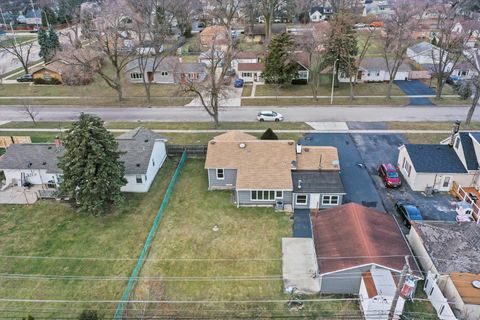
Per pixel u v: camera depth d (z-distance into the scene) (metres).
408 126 44.38
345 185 33.31
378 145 40.00
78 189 28.64
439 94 52.88
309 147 33.62
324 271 22.05
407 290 18.45
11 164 33.75
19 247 26.84
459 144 32.47
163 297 22.70
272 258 25.48
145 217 29.89
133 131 37.75
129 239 27.50
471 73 60.06
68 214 30.38
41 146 35.12
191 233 27.98
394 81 61.72
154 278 24.03
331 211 26.78
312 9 107.50
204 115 49.41
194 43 82.75
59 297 22.81
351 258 22.20
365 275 21.66
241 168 31.69
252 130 44.16
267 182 30.41
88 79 62.38
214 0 93.12
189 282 23.73
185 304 22.25
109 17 55.41
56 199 32.28
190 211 30.48
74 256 25.95
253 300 22.47
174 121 47.62
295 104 52.28
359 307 21.83
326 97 54.88
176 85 62.06
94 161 27.84
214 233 27.95
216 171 32.47
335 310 21.69
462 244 23.62
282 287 23.28
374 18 85.50
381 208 30.28
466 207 29.03
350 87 57.94
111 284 23.67
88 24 63.12
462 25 56.69
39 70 62.94
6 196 32.78
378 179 34.16
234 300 22.47
